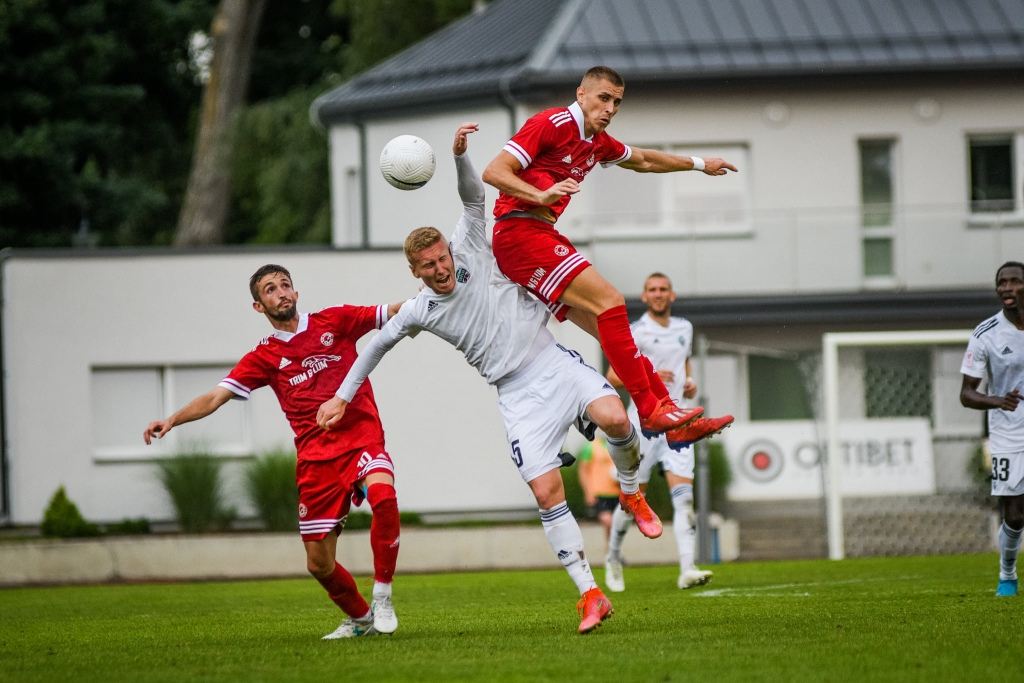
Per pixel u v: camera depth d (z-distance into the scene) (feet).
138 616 90.89
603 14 204.44
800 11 207.00
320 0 345.72
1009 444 77.25
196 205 251.19
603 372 180.75
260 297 62.95
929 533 170.09
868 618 66.03
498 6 239.09
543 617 75.36
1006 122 203.72
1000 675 46.98
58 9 271.69
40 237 277.23
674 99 199.11
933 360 192.34
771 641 56.85
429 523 178.40
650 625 66.49
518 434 60.44
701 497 147.13
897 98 202.49
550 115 58.75
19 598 122.42
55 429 179.42
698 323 189.57
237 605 100.94
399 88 217.77
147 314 180.65
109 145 289.12
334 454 62.08
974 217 192.95
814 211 191.52
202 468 171.01
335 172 232.73
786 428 173.06
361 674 50.03
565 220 192.75
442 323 59.88
